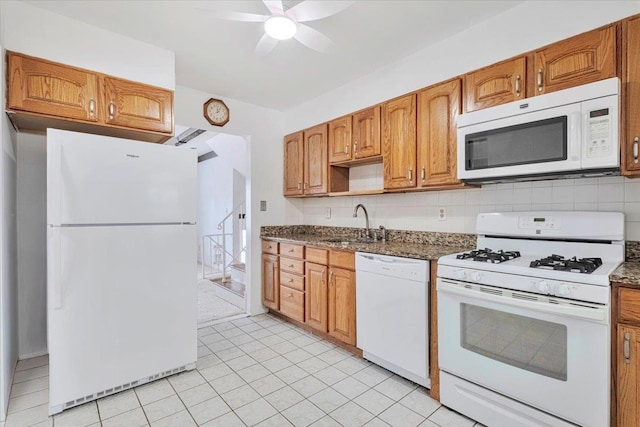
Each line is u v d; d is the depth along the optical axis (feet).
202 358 8.32
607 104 4.98
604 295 4.39
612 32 5.19
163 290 7.22
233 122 11.46
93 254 6.33
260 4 6.34
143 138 8.57
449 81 7.37
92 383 6.33
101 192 6.43
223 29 7.20
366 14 6.68
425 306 6.57
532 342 5.09
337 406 6.25
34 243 8.24
